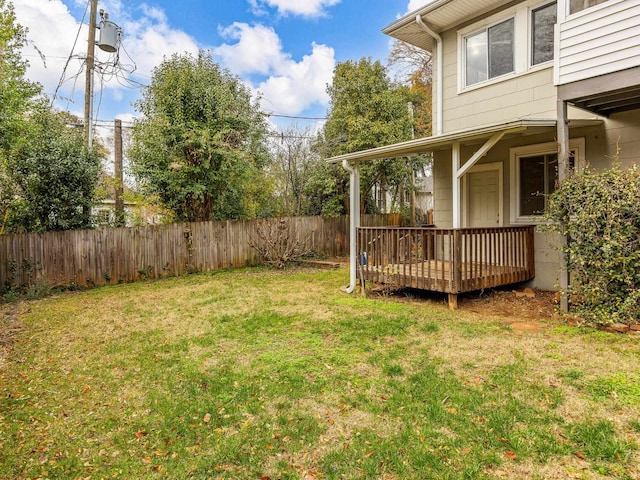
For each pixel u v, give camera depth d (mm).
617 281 5016
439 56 8992
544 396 3334
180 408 3400
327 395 3557
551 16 7164
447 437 2818
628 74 5004
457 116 8758
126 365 4434
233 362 4406
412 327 5461
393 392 3539
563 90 5637
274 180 15781
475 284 6582
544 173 7527
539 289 7484
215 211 12922
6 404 3564
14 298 8211
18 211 9195
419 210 19516
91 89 10844
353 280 8219
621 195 4930
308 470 2562
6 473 2617
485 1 7805
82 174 9656
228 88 12656
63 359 4668
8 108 7512
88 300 8102
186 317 6484
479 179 8656
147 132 11008
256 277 10617
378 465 2566
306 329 5570
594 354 4234
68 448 2893
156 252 10812
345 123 15492
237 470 2590
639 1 4879
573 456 2566
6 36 7516
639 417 2967
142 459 2750
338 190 16078
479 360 4188
